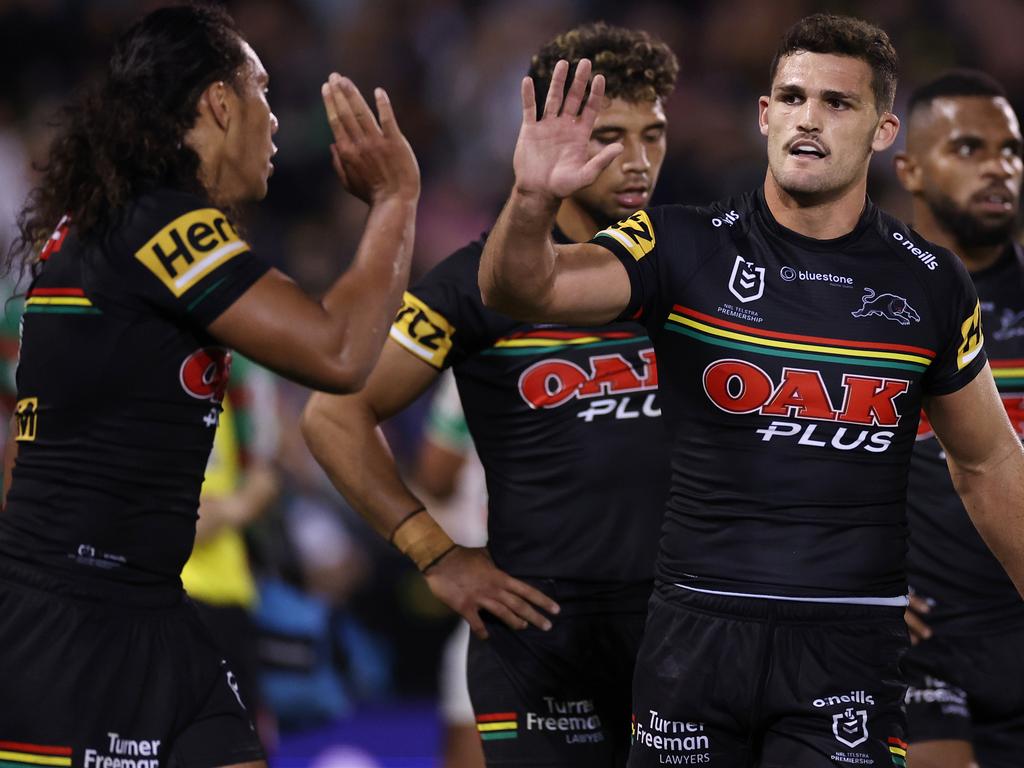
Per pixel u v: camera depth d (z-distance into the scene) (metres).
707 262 11.08
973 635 14.83
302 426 13.70
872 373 10.95
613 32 13.59
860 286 11.06
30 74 34.56
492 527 13.41
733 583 11.02
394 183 11.52
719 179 34.22
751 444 10.99
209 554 17.50
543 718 13.16
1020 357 14.82
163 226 10.73
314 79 36.41
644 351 12.95
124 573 10.84
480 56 37.22
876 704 11.03
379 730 23.47
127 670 10.73
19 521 10.81
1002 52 38.41
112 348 10.71
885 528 11.18
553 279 10.43
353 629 24.55
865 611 11.10
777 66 11.26
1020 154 15.45
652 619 11.48
